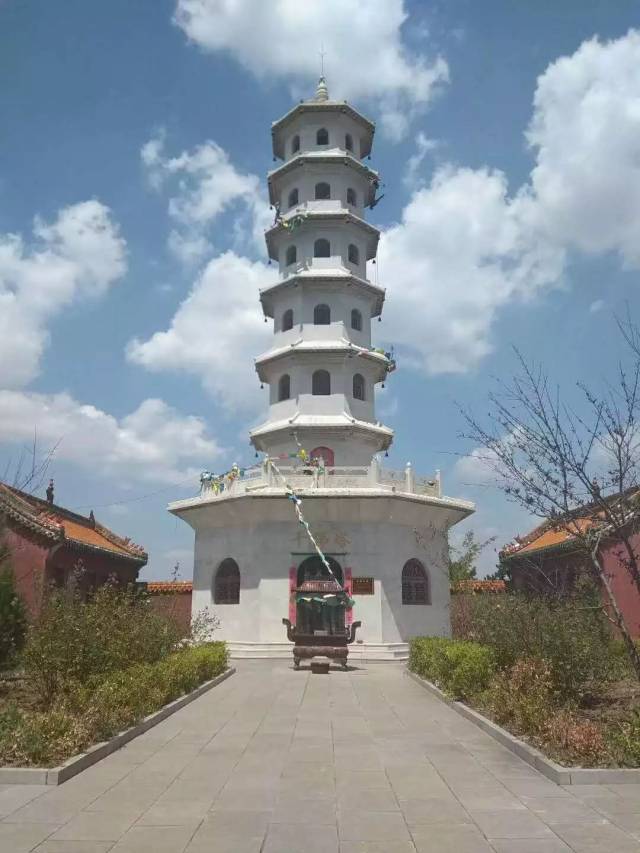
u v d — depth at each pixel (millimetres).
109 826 8445
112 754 12289
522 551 38000
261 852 7617
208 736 13930
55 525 30656
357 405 38406
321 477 32781
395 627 32188
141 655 19312
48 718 12344
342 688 21516
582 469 14453
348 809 9133
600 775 10320
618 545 26578
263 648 31328
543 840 7969
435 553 35500
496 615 18703
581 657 16188
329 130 42938
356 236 41406
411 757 12094
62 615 17984
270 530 33062
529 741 12531
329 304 39500
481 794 9797
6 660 20766
